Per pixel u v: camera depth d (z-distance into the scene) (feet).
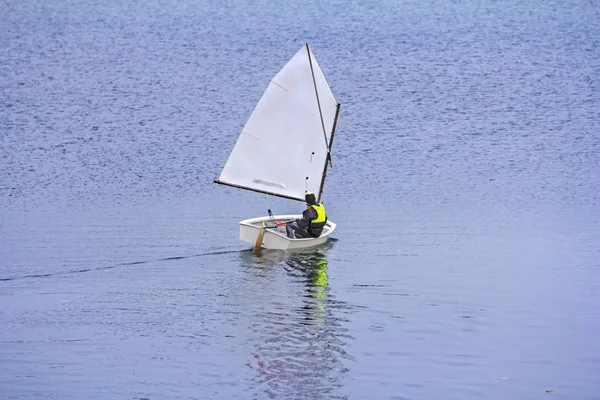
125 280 480.64
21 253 522.47
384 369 377.09
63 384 364.38
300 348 396.98
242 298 453.99
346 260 512.63
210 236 558.15
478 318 430.61
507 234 558.15
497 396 355.77
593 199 629.51
